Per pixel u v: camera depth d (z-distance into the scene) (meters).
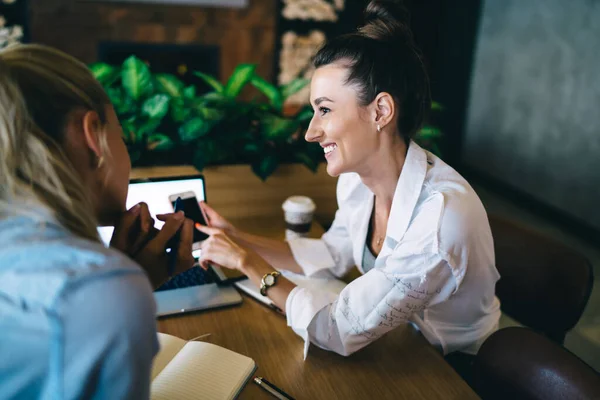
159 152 1.60
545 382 0.93
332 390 0.95
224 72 4.30
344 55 0.99
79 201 0.54
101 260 0.49
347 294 1.03
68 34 3.88
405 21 1.04
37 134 0.52
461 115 4.51
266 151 1.64
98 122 0.58
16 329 0.46
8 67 0.51
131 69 1.67
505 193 4.10
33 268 0.47
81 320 0.46
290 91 1.90
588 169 3.34
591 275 1.23
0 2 3.66
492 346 1.02
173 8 4.01
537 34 3.68
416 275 0.99
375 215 1.24
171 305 1.16
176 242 0.88
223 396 0.85
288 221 1.54
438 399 0.94
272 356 1.03
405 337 1.12
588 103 3.29
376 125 1.03
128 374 0.48
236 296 1.20
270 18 4.23
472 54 4.37
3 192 0.50
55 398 0.46
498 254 1.35
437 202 1.01
